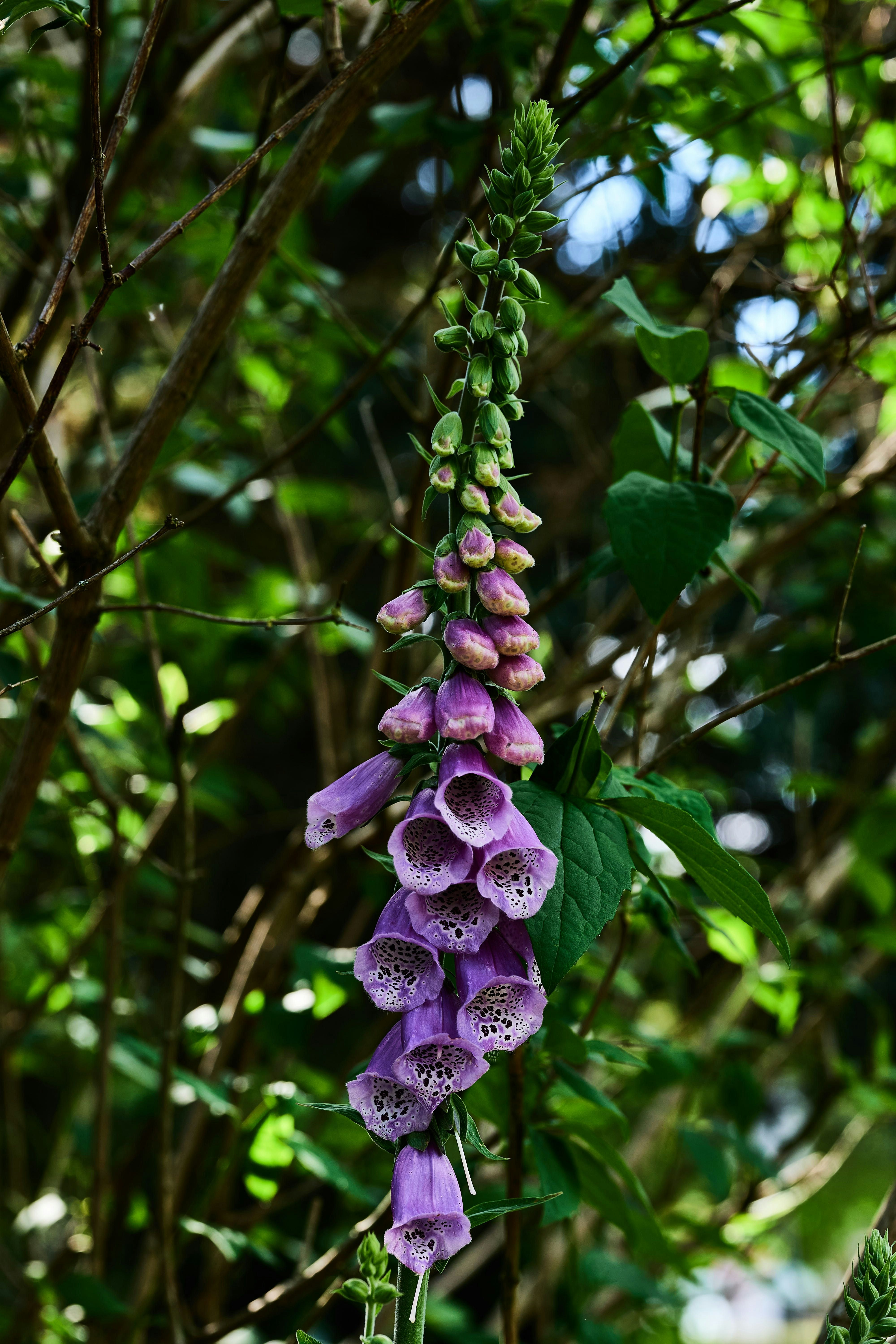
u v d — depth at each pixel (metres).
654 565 1.02
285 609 1.92
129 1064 1.55
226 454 2.14
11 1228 1.99
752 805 3.57
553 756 0.95
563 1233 1.74
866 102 1.57
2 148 2.29
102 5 1.67
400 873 0.85
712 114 1.55
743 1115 1.63
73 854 1.77
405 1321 0.86
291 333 2.00
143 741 2.11
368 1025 2.23
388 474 1.61
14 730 1.92
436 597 0.90
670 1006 2.42
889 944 1.89
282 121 1.85
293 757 4.25
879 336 1.40
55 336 1.42
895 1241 1.00
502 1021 0.86
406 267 3.81
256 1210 1.54
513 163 0.89
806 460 1.05
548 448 3.59
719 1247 1.68
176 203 1.76
